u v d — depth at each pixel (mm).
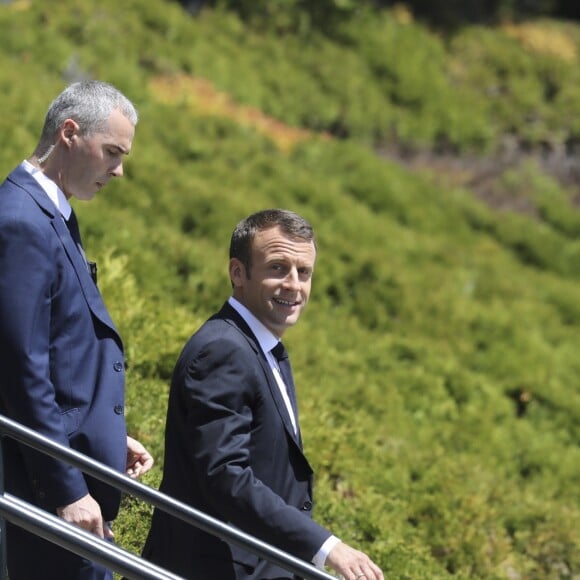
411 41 116125
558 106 114875
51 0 86500
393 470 30500
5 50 75562
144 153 57719
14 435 12336
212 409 12484
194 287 40781
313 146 83188
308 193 68375
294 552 12141
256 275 13391
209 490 12234
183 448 13039
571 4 140250
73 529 11680
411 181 86750
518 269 75750
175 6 100375
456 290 60094
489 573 27219
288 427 13133
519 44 123750
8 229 13148
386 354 45219
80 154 13727
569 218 97875
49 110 13906
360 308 51469
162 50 91312
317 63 107375
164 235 43250
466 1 126438
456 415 41188
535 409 46969
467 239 79750
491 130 109375
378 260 55094
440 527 27984
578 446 46125
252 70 100688
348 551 12062
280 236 13391
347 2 114875
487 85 115375
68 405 13547
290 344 39312
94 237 37719
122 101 13953
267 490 12242
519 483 38062
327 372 38531
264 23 110500
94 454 13609
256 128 82625
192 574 12969
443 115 107500
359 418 33031
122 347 14430
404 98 108750
